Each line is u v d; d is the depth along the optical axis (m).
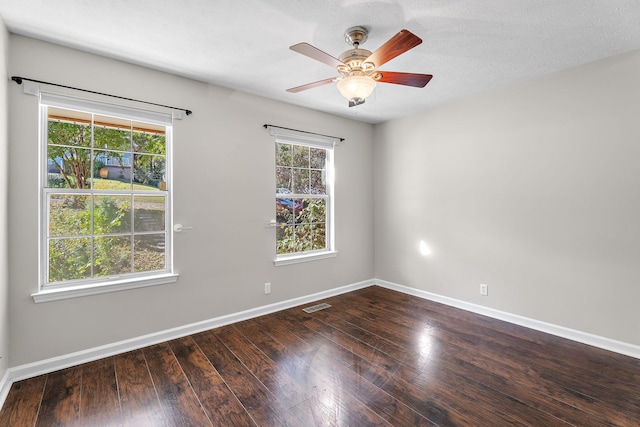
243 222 3.25
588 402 1.91
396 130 4.25
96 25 2.05
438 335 2.87
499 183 3.22
